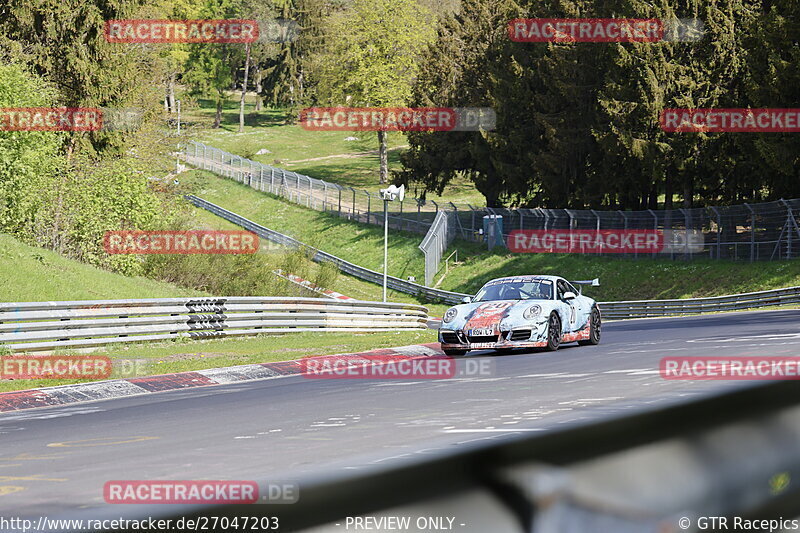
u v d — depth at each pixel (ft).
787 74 536.01
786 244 526.98
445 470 10.01
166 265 392.88
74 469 58.80
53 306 216.74
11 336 206.69
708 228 581.12
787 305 459.73
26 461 67.36
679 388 77.05
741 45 580.30
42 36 462.60
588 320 210.79
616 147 617.62
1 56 407.03
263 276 428.97
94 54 468.75
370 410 92.68
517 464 10.19
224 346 242.37
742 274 529.45
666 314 523.29
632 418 12.32
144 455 65.21
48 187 358.43
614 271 618.03
